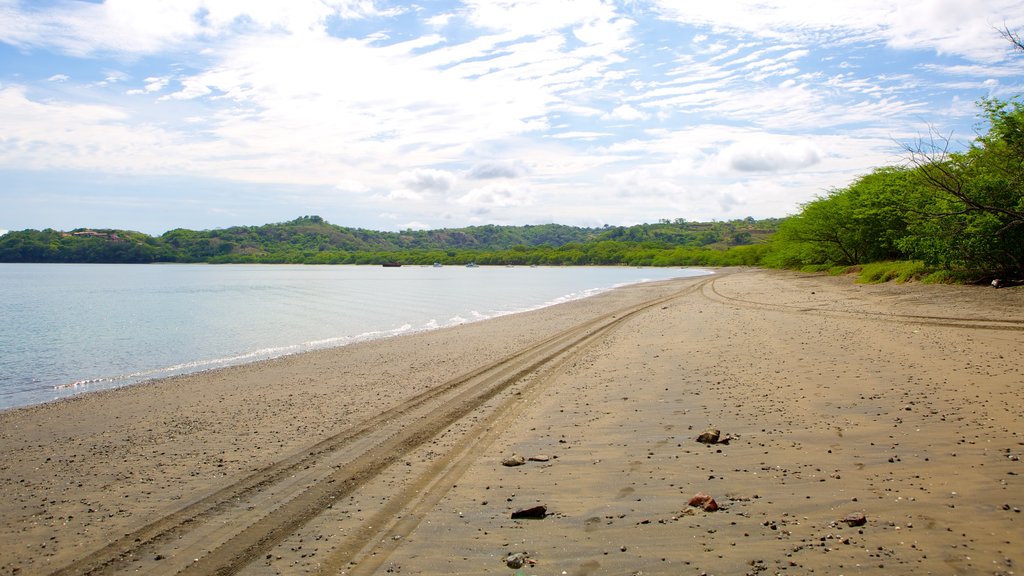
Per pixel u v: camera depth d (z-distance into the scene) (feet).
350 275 369.91
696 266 467.93
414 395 39.63
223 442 30.09
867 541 15.01
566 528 17.24
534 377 43.65
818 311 71.61
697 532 16.29
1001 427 23.12
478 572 14.94
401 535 17.58
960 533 15.06
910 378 32.73
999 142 72.95
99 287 229.04
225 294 187.42
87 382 53.31
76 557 17.44
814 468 20.49
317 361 59.31
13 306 142.61
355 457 26.13
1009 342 41.27
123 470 26.17
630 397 34.01
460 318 108.06
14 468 27.50
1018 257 72.18
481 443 27.20
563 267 567.59
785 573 13.78
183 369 59.67
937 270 85.51
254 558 16.71
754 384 34.65
